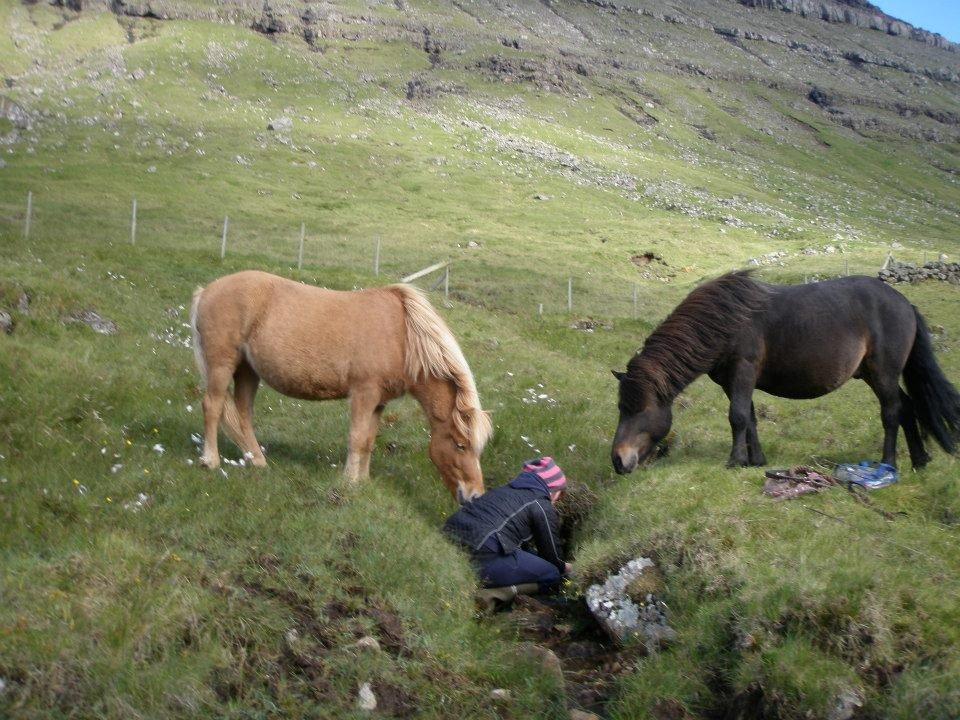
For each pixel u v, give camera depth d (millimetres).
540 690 5785
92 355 12109
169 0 123312
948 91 195875
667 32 187375
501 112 104875
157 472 7578
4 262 15758
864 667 5324
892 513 7223
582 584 7113
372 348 8086
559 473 7992
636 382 8633
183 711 4727
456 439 8086
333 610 5902
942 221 101812
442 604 6488
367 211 54281
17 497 6578
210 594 5555
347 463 8273
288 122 80188
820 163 125938
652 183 82438
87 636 4895
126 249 23016
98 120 74312
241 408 8750
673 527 7074
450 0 166500
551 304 31141
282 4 131875
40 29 114000
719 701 5645
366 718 5066
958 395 8617
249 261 24016
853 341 8609
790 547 6504
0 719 4352
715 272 43375
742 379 8789
